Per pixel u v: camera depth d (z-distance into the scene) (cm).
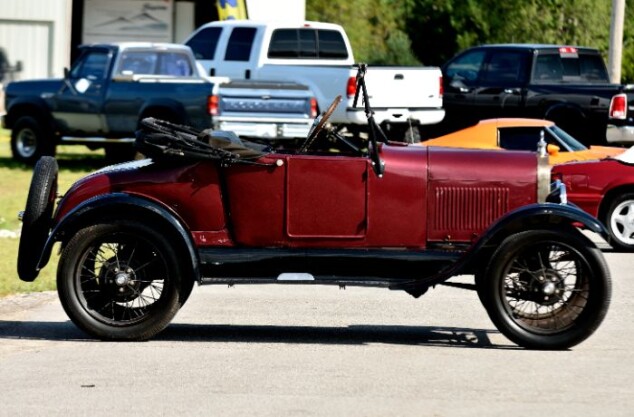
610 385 1077
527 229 1213
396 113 3100
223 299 1546
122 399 1010
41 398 1012
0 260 1772
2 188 2664
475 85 3228
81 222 1243
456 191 1262
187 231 1241
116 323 1246
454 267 1216
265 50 3378
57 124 3105
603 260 1203
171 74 3116
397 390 1049
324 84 3169
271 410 977
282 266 1262
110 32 4972
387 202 1259
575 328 1217
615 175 2028
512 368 1144
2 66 4581
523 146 2300
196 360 1167
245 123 2938
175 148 1246
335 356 1196
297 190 1259
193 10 5012
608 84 3039
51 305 1473
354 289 1638
